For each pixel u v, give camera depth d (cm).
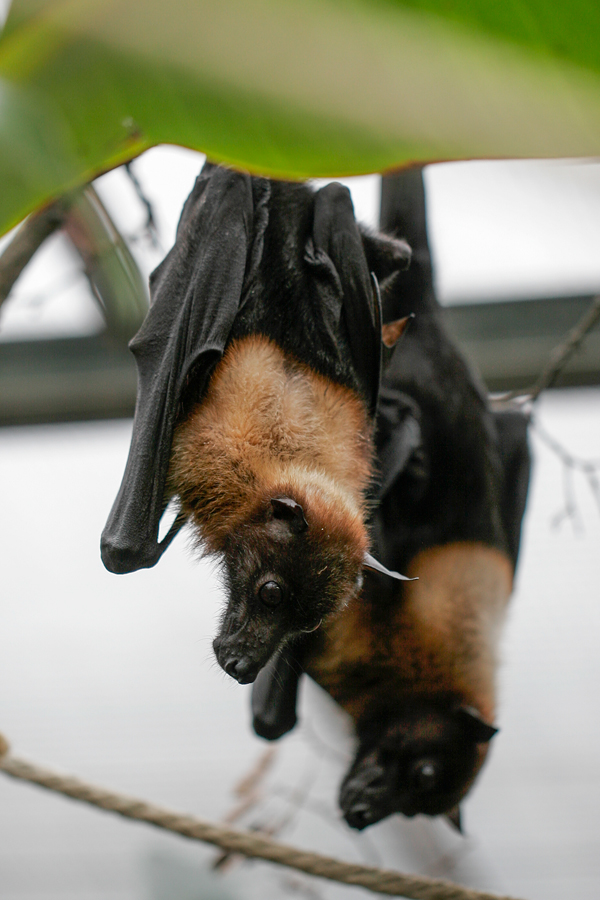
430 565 548
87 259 464
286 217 420
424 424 555
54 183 111
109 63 133
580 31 131
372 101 129
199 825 485
